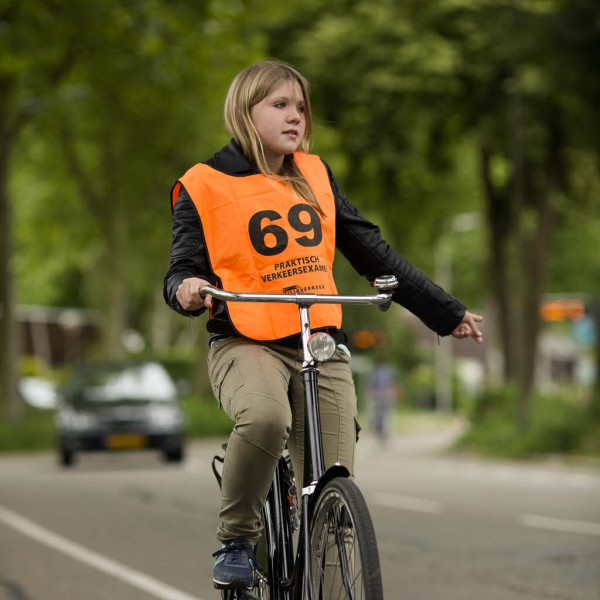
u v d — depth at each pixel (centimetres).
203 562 3142
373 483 5772
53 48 7438
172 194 1515
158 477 6325
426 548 3334
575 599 2519
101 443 7156
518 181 7962
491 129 8644
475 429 8644
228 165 1495
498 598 2541
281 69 1508
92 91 9006
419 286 1534
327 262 1495
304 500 1414
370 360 17900
